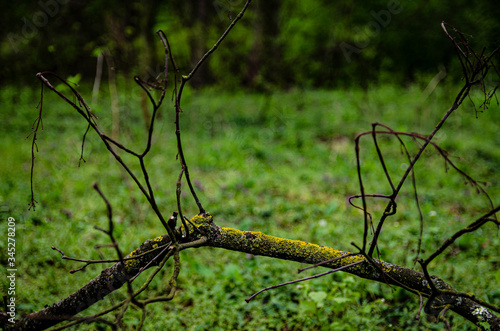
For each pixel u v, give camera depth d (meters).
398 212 6.11
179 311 3.87
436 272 4.23
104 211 5.99
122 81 12.12
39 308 3.60
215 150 9.45
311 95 16.22
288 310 3.81
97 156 8.77
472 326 3.33
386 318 3.61
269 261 4.60
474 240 4.98
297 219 6.04
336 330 3.41
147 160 8.55
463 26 16.47
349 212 6.21
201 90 16.41
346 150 9.66
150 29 11.96
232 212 6.23
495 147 9.77
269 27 17.14
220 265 4.56
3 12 14.30
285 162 9.03
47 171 7.57
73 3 13.23
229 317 3.72
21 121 11.66
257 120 12.70
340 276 4.14
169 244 2.23
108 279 2.24
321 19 19.27
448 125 11.57
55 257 4.52
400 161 8.83
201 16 14.77
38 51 14.50
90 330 3.44
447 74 13.53
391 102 14.38
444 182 7.57
